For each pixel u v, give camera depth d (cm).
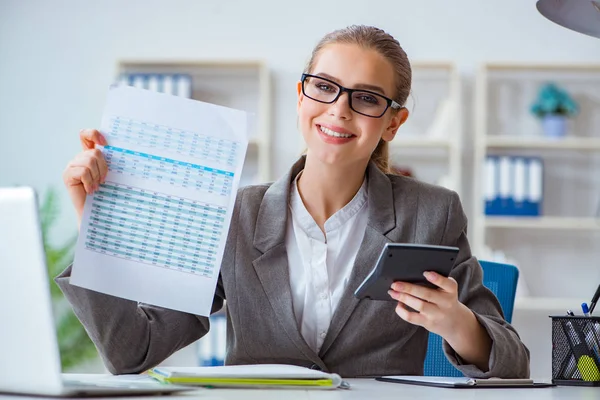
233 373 110
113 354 138
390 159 178
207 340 412
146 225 129
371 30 156
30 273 88
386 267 116
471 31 458
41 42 464
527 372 137
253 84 458
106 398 94
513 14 457
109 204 129
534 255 455
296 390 108
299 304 153
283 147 457
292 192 162
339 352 150
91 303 133
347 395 104
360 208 161
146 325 141
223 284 155
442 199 162
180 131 131
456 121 436
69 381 109
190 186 130
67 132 462
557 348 131
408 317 125
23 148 462
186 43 462
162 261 129
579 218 452
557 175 456
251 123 133
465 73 457
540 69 448
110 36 464
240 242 155
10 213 88
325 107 150
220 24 462
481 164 434
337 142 150
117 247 128
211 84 457
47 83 463
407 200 161
